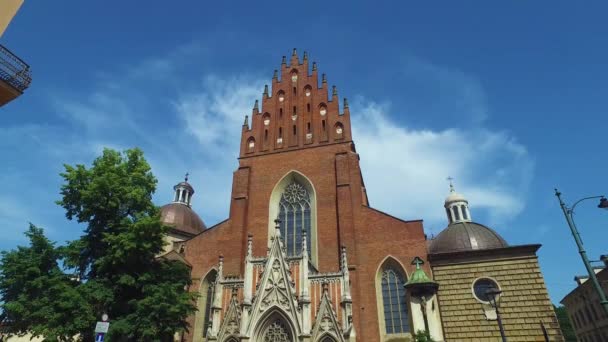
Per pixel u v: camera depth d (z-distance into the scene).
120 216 34.03
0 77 16.02
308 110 52.28
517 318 36.69
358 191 44.06
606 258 19.70
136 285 31.33
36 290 30.50
